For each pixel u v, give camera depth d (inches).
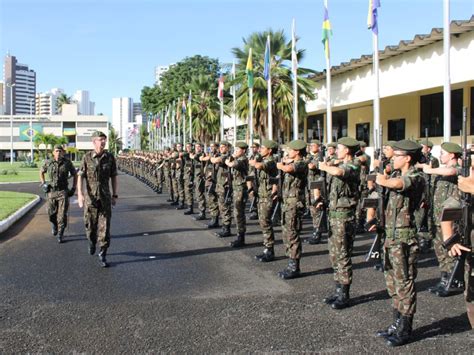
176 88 2068.2
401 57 639.1
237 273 273.4
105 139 294.5
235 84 935.7
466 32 520.4
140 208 580.4
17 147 3267.7
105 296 230.4
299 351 169.2
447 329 189.9
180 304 218.7
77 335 183.2
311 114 1019.9
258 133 946.1
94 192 290.2
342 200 217.8
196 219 478.6
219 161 388.2
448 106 371.2
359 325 193.6
